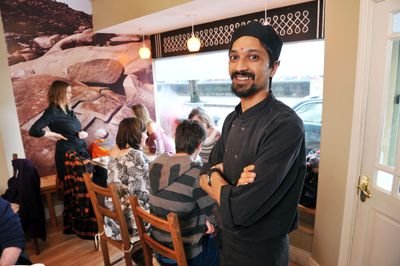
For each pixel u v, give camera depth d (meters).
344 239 1.64
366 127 1.44
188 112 3.54
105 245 1.88
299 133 0.86
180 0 2.11
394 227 1.32
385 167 1.35
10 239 1.24
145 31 3.27
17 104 2.74
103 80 3.27
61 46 2.93
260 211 0.87
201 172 1.25
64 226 2.58
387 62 1.30
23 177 2.22
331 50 1.66
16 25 2.66
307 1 2.07
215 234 1.50
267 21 2.34
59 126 2.80
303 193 2.11
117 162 1.87
